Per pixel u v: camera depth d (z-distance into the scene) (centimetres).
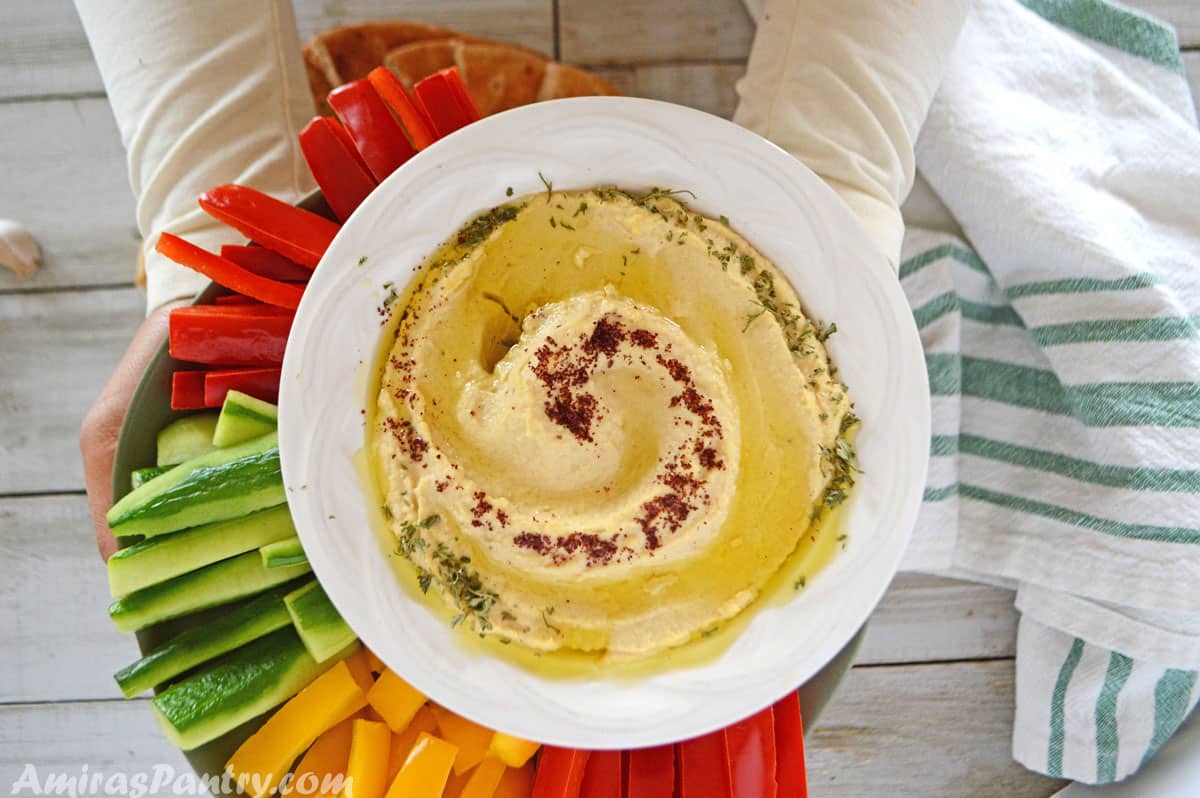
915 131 64
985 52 69
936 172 68
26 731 72
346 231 55
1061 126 69
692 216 57
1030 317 69
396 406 56
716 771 59
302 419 55
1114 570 67
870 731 73
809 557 58
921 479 56
